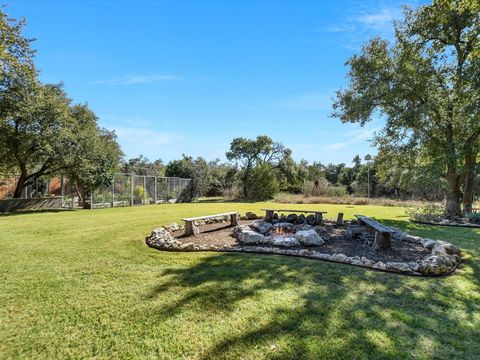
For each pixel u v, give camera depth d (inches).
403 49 390.6
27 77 497.4
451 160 381.1
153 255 187.3
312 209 552.4
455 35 378.0
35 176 606.5
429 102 372.2
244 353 84.0
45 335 95.1
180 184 882.1
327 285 134.7
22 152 549.3
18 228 299.0
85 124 671.8
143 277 146.9
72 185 694.5
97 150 599.5
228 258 179.2
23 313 109.7
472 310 110.9
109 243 222.7
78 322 103.0
